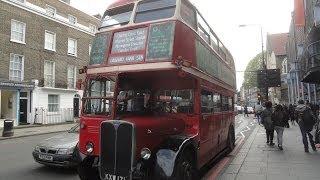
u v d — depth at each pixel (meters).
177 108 8.38
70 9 35.28
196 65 8.19
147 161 6.59
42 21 31.05
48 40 31.95
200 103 8.38
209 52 9.87
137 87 7.98
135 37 7.44
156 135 6.89
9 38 27.52
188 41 7.70
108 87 7.38
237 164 10.08
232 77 14.99
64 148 9.57
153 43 7.18
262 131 21.67
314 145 12.28
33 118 29.53
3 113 27.83
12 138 20.55
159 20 7.29
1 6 26.80
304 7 27.09
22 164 10.94
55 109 32.47
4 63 27.00
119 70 7.34
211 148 9.72
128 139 6.30
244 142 15.91
